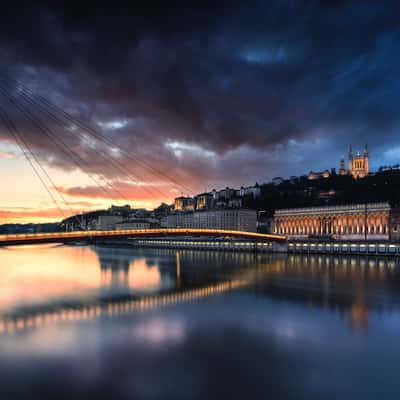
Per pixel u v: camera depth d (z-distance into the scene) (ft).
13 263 387.96
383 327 130.21
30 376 90.58
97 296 191.31
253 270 309.22
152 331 125.90
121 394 82.28
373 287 215.10
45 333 123.65
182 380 88.99
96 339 117.29
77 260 426.10
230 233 433.07
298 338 118.42
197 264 368.48
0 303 172.35
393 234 537.24
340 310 156.15
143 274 287.69
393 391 83.66
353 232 612.29
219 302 174.40
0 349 108.27
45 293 200.54
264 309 158.51
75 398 80.59
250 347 109.81
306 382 87.97
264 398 80.79
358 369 94.48
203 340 116.37
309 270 302.25
